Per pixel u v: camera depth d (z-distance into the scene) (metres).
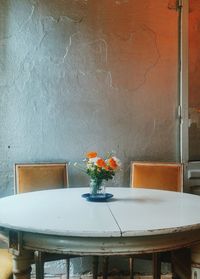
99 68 2.80
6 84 2.72
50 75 2.77
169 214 1.61
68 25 2.78
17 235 1.48
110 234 1.33
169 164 2.61
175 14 2.86
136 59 2.83
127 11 2.82
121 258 2.74
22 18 2.74
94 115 2.80
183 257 1.81
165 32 2.85
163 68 2.85
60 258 2.10
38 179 2.55
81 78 2.79
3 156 2.72
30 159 2.74
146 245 1.40
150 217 1.55
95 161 1.95
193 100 2.95
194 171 2.83
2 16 2.72
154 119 2.85
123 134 2.82
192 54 2.96
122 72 2.82
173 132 2.87
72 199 1.99
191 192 2.84
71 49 2.78
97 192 1.98
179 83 2.87
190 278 1.63
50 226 1.40
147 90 2.84
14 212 1.66
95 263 2.43
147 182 2.60
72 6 2.78
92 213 1.63
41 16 2.76
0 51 2.72
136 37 2.83
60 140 2.77
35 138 2.75
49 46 2.76
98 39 2.80
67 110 2.78
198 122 2.95
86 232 1.33
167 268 2.72
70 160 2.78
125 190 2.32
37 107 2.75
